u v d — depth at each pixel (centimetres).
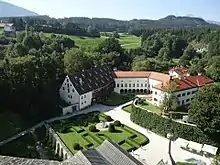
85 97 10788
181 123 8019
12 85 9156
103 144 5175
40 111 9544
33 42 16562
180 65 17825
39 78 9988
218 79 13675
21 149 7431
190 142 7562
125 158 4597
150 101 10506
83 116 9694
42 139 8256
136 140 7806
